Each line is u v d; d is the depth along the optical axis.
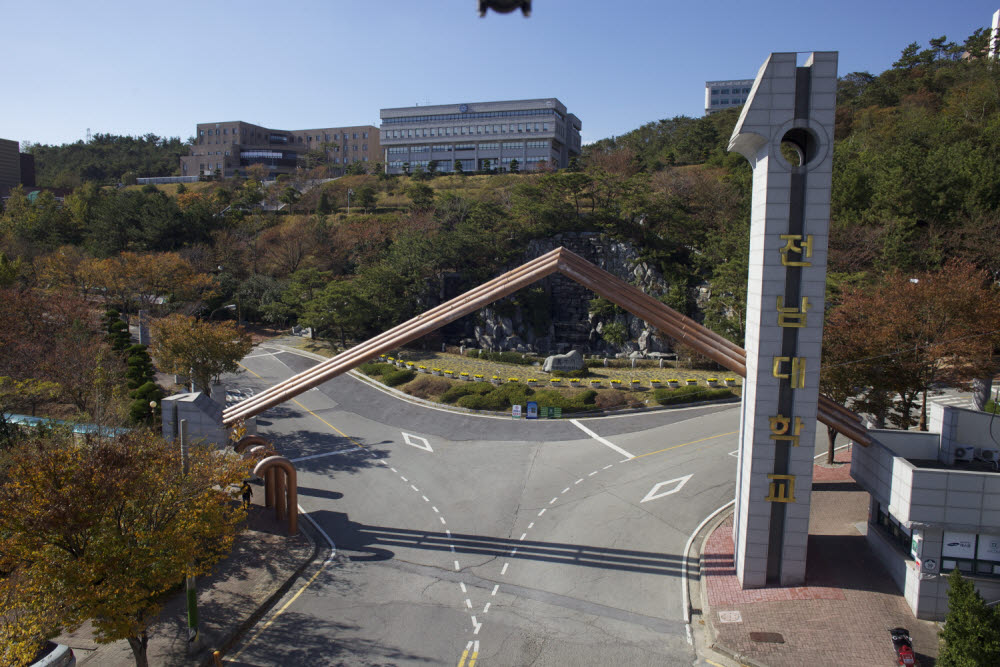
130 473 17.33
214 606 22.20
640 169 106.94
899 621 20.84
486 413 46.72
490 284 27.16
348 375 56.88
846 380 33.56
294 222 100.12
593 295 75.81
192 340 39.94
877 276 53.62
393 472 35.69
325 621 21.70
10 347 42.59
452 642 20.53
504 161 147.38
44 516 15.63
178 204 101.44
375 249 85.44
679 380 54.81
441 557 26.31
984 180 55.91
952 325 32.91
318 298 66.50
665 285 72.06
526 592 23.66
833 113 20.77
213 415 29.22
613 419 45.56
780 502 22.73
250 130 174.88
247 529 28.38
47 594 15.70
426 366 58.69
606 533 28.44
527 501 31.86
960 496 20.34
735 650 19.78
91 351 41.34
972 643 16.44
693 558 26.27
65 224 95.56
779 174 21.06
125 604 15.94
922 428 35.31
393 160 155.12
